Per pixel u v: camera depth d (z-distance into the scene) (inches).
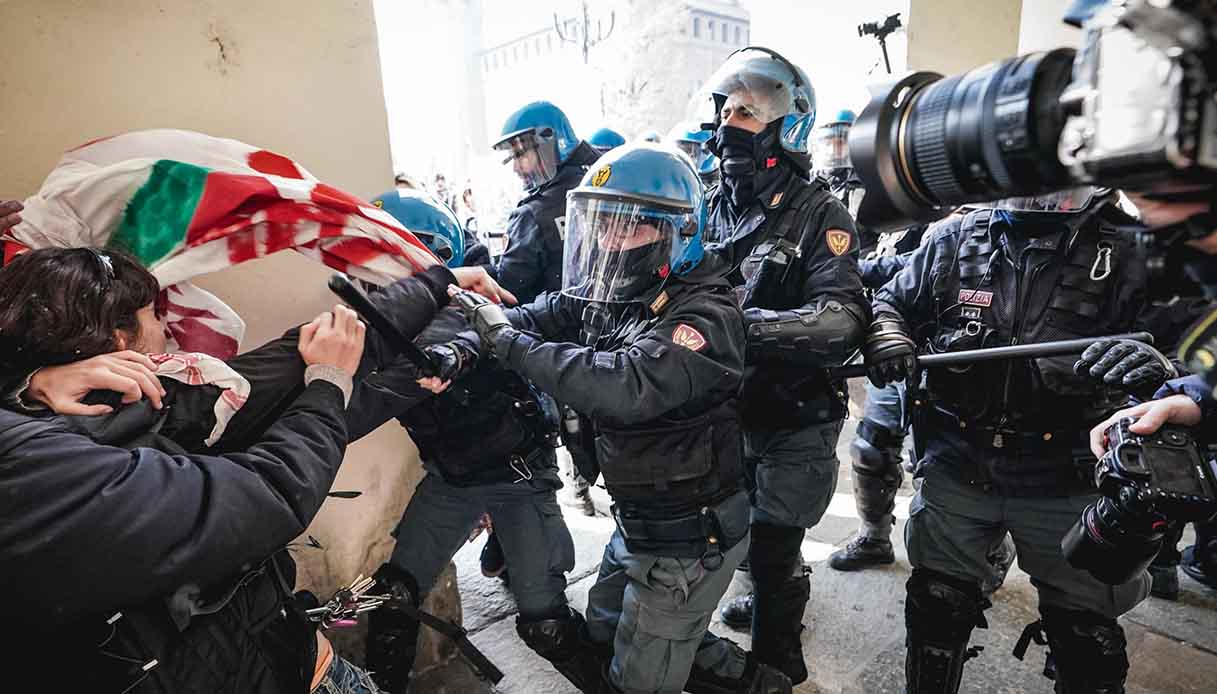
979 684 77.7
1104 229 53.7
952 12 152.3
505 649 87.1
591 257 54.9
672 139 125.8
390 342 46.5
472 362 55.6
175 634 32.6
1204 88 18.5
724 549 56.2
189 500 30.5
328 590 73.5
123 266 36.2
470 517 70.5
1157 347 53.2
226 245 48.6
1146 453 45.2
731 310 54.7
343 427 39.8
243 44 60.1
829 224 72.9
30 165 52.2
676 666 56.9
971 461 59.4
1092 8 23.6
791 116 74.4
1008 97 24.9
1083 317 54.6
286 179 50.4
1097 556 48.6
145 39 55.2
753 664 66.6
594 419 58.1
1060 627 58.2
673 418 55.1
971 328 58.9
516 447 66.6
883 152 30.3
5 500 27.0
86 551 27.7
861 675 80.8
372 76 69.3
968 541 61.4
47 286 32.4
